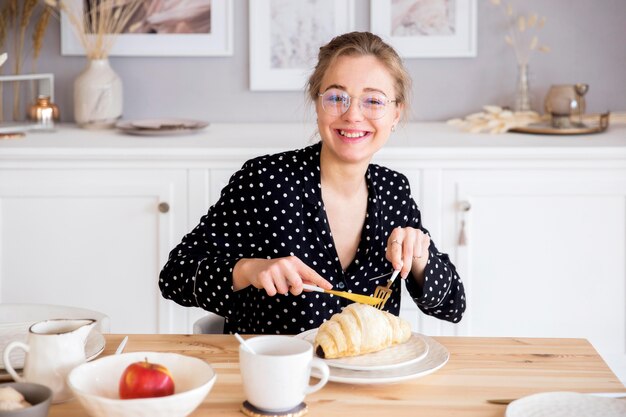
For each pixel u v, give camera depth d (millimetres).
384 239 1896
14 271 2873
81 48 3340
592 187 2834
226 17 3338
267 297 1845
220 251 1892
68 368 1256
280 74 3357
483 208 2846
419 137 2986
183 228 2848
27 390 1146
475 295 2895
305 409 1239
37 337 1253
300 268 1548
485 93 3404
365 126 1757
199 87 3402
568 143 2854
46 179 2826
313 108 3383
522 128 3072
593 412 1236
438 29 3340
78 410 1235
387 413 1245
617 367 2928
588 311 2908
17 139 2926
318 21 3332
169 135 3033
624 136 2994
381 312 1480
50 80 3170
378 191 1923
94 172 2822
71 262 2873
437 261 1786
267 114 3414
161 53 3348
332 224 1878
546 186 2832
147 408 1088
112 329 2900
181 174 2824
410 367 1392
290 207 1856
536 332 2918
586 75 3389
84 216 2852
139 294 2891
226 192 1911
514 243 2867
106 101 3178
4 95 3346
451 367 1442
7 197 2830
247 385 1217
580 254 2881
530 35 3367
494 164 2812
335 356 1413
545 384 1370
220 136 3033
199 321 1909
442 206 2836
